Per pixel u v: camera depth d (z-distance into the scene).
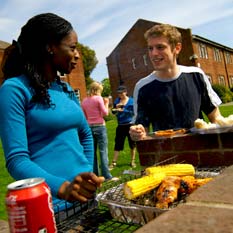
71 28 1.54
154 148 2.16
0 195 4.92
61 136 1.45
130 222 1.17
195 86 2.61
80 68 27.05
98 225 1.19
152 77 2.64
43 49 1.46
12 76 1.49
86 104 5.20
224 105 24.30
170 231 0.70
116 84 33.50
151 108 2.64
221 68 34.69
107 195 1.37
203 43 30.77
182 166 1.57
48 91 1.48
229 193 0.87
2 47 25.12
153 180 1.35
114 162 6.20
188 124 2.53
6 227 1.14
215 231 0.67
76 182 1.03
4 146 1.25
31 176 1.13
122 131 6.12
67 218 1.27
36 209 0.80
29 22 1.47
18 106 1.31
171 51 2.51
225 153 1.87
